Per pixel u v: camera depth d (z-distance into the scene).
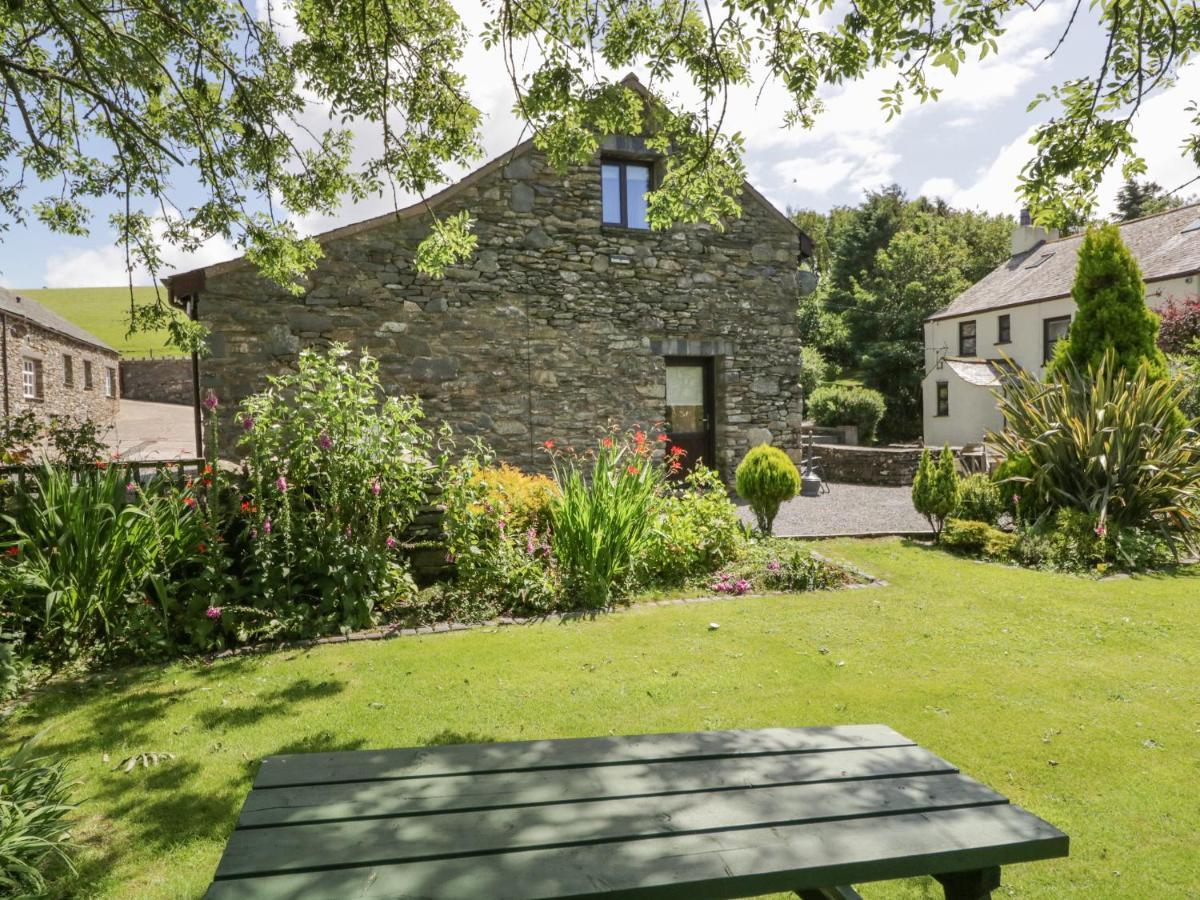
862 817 1.58
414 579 5.98
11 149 6.00
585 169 10.74
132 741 3.37
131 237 6.17
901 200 39.22
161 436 21.17
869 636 4.83
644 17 4.66
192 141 5.89
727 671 4.20
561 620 5.30
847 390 24.22
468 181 10.12
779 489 7.48
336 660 4.50
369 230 9.65
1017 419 8.35
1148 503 7.31
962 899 1.65
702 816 1.56
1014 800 2.81
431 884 1.28
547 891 1.27
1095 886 2.32
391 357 9.76
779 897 2.33
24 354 20.78
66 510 4.83
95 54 5.55
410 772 1.77
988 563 6.98
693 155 4.81
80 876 2.36
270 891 1.25
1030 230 23.66
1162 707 3.66
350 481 5.58
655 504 6.45
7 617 4.52
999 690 3.89
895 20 3.80
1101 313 8.37
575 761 1.85
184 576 5.16
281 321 9.32
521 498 6.46
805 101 4.45
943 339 23.97
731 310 11.66
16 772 2.64
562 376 10.61
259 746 3.29
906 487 13.11
